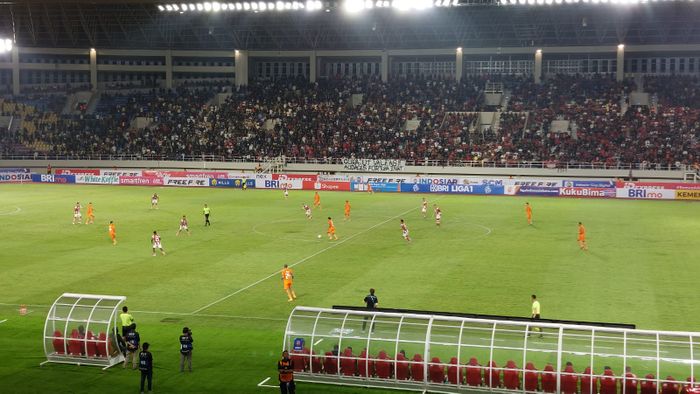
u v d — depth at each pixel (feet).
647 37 430.20
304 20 444.55
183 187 391.04
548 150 388.98
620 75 434.30
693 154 373.20
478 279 172.14
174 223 257.96
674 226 248.32
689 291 159.53
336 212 288.30
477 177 361.71
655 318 139.33
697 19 409.49
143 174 399.85
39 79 487.20
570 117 416.46
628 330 102.63
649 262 189.26
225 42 475.72
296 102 457.27
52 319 118.93
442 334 108.88
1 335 132.67
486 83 453.99
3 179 409.28
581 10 409.28
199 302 154.92
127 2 402.31
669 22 415.44
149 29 459.73
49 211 288.10
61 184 405.18
